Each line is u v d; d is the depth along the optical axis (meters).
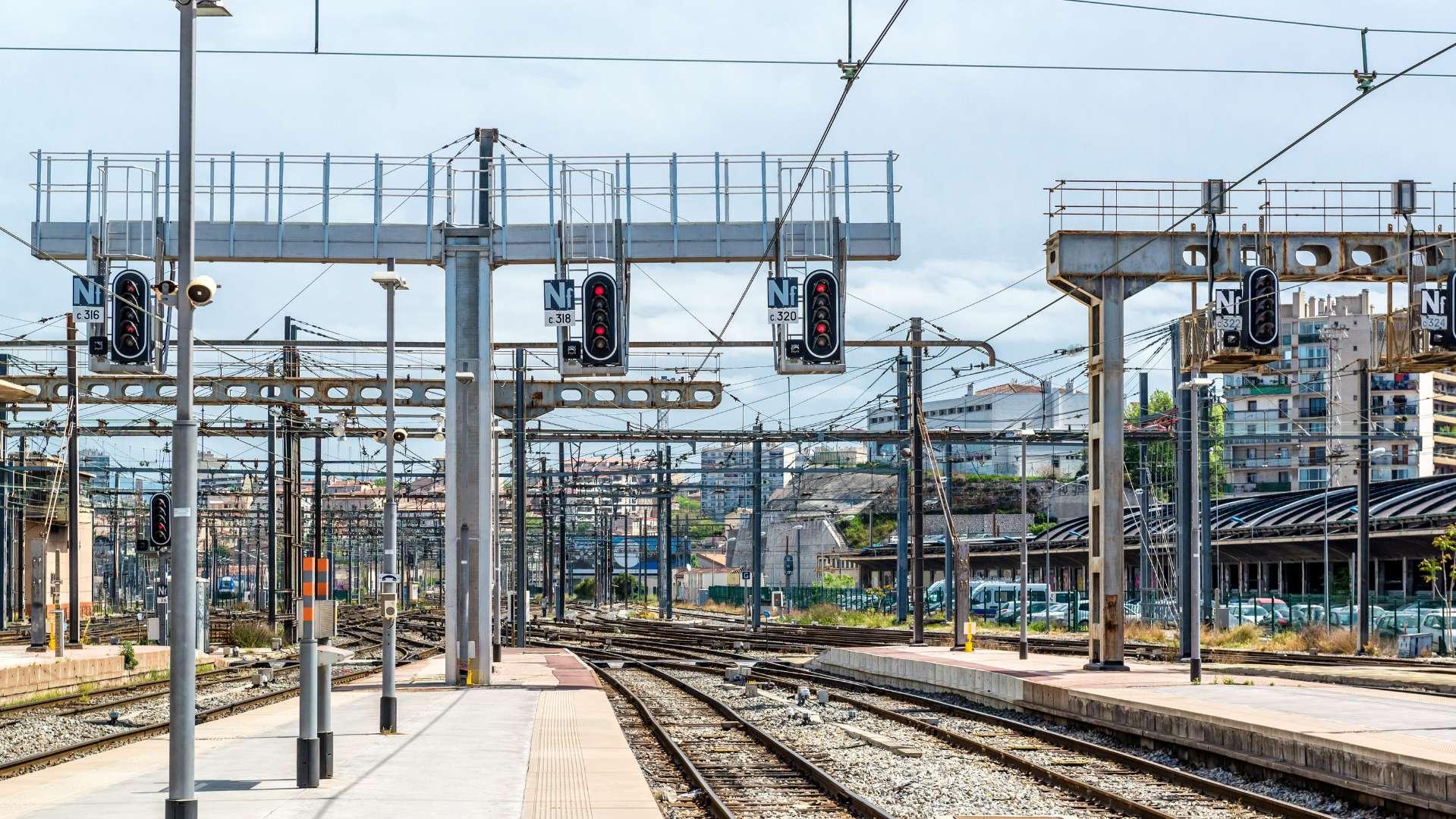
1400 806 16.92
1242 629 58.41
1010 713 32.16
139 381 46.00
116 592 112.31
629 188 33.47
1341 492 75.19
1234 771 21.28
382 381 45.91
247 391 45.72
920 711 32.34
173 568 12.44
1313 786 19.00
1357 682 34.50
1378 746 17.84
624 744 21.52
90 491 79.31
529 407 54.00
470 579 35.94
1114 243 33.38
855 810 16.97
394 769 18.27
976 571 110.75
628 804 15.33
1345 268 32.75
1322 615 65.00
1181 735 23.25
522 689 34.75
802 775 20.28
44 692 36.38
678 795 18.33
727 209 33.31
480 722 25.34
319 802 15.33
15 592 76.62
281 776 17.61
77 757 22.75
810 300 31.95
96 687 39.94
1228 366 32.78
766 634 73.19
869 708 31.50
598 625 91.38
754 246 33.25
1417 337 29.48
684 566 176.50
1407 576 74.44
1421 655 50.34
